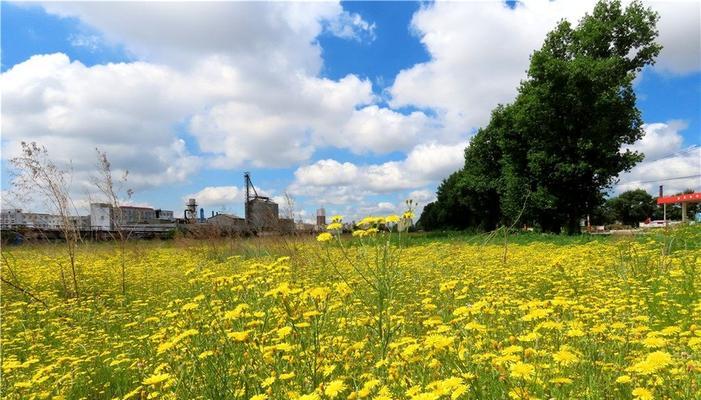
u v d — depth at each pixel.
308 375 2.82
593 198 28.66
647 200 89.81
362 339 3.63
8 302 7.82
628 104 28.08
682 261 7.24
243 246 13.88
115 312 6.63
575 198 28.70
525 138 30.14
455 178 52.81
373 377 2.78
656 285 6.17
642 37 28.94
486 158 36.69
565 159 27.72
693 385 2.57
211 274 4.78
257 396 2.52
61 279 9.48
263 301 3.73
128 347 4.72
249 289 4.11
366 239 3.74
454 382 2.39
